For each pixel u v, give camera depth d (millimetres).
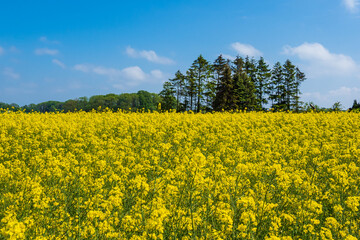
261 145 11703
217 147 11453
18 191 6023
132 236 4477
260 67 82250
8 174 6410
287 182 6309
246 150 11789
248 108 69062
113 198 5125
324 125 18594
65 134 13555
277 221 4949
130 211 5176
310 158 9219
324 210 6195
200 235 4746
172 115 21828
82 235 4531
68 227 4703
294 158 9945
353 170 7840
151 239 4453
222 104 65062
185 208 5414
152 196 5824
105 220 4641
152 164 8562
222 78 67125
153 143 11641
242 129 15445
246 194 6141
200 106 74438
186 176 5805
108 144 11047
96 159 8477
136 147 11258
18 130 13125
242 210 5141
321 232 4801
